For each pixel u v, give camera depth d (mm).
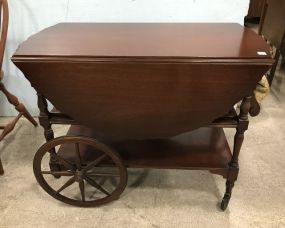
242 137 1191
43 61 1004
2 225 1303
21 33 1652
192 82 1020
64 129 1884
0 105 1960
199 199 1414
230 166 1260
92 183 1319
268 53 1013
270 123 1932
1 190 1467
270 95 2244
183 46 1087
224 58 978
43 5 1565
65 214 1354
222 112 1100
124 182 1287
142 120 1128
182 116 1111
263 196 1423
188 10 1549
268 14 2238
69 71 1019
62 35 1234
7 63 1754
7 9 1350
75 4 1559
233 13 1547
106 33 1257
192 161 1298
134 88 1043
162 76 1011
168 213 1350
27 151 1711
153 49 1059
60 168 1340
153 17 1580
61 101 1097
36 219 1330
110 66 999
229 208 1367
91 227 1296
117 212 1359
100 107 1100
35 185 1494
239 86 1030
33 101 1920
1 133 1745
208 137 1422
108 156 1329
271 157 1651
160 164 1290
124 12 1571
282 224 1297
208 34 1227
